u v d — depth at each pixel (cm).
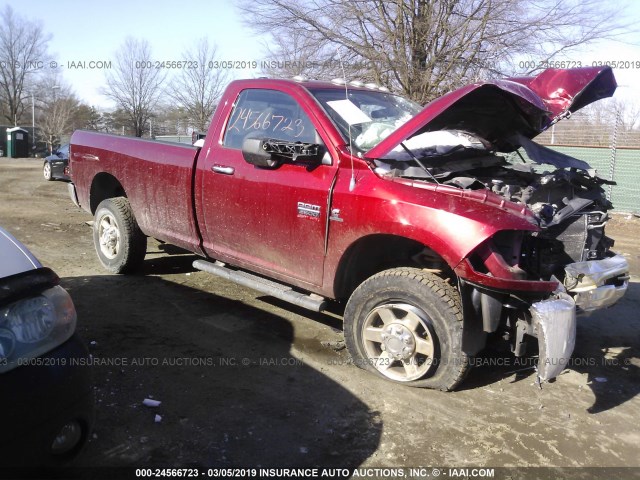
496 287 318
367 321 377
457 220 325
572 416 348
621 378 409
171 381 361
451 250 325
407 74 1176
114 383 353
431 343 351
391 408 343
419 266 384
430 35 1173
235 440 301
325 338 446
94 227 610
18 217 926
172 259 662
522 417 342
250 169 429
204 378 368
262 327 463
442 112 346
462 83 1168
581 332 504
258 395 350
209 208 462
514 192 386
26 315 222
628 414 355
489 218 322
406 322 360
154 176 514
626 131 1252
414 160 381
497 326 331
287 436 307
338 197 372
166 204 507
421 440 311
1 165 2450
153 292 536
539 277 358
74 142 625
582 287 366
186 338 432
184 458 283
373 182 362
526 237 360
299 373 382
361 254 384
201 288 558
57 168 1596
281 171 409
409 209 341
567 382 397
